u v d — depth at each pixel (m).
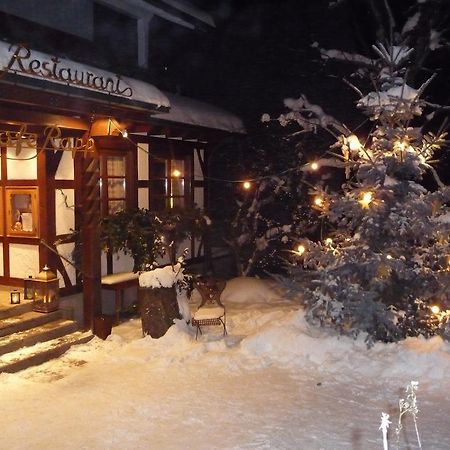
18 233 8.45
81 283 8.63
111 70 7.91
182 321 7.82
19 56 5.82
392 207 7.16
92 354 7.23
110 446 4.80
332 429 5.08
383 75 7.88
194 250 11.65
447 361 6.38
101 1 10.23
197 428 5.12
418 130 7.27
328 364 6.61
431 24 10.84
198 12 12.42
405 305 7.32
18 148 6.55
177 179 11.39
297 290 7.95
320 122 12.20
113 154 9.41
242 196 13.31
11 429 5.13
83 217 7.97
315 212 12.67
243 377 6.38
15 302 7.80
